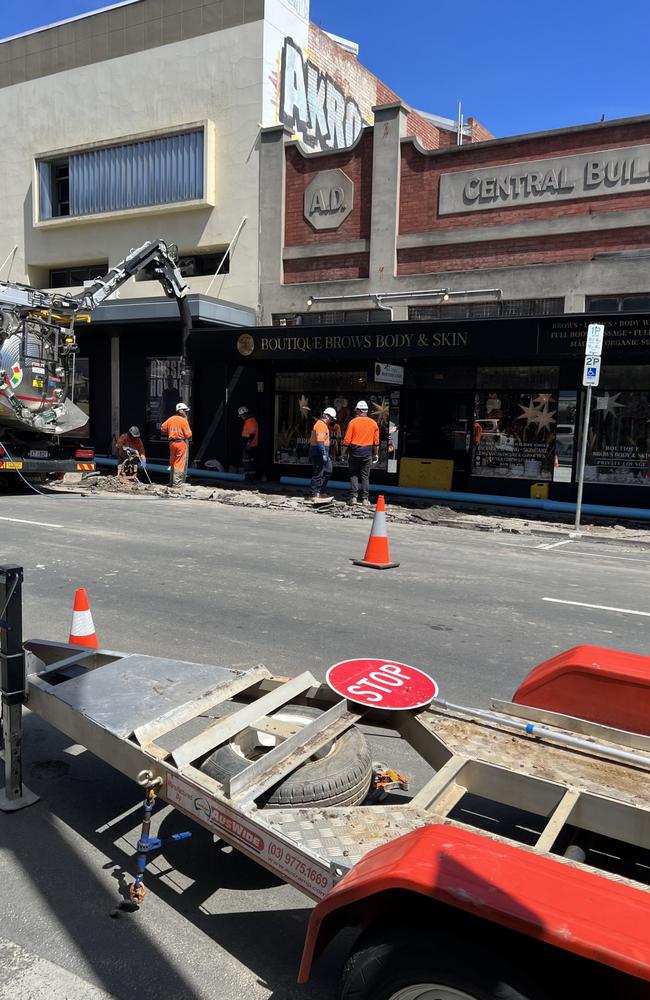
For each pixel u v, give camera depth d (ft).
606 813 7.71
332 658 18.08
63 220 69.05
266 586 25.59
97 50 66.49
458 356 47.01
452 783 8.39
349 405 59.41
